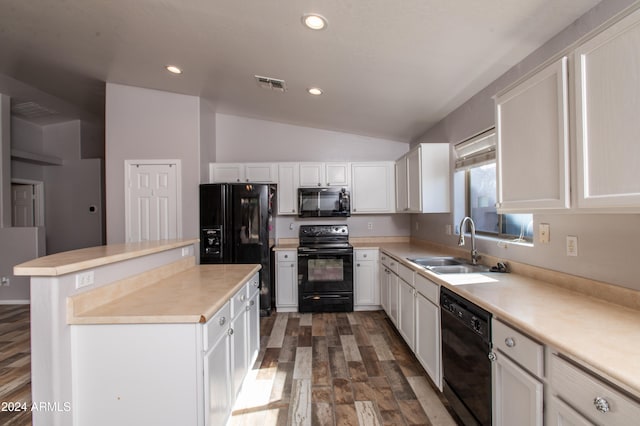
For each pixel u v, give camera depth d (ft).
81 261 4.41
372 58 6.99
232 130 14.66
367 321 11.41
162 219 12.48
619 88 3.19
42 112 16.35
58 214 18.37
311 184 13.50
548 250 5.76
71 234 18.30
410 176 11.03
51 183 18.43
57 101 14.74
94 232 18.20
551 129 4.16
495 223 8.08
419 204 10.00
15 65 10.81
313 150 14.62
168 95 12.48
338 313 12.34
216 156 14.61
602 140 3.40
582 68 3.61
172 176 12.48
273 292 12.72
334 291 12.39
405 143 14.61
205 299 5.07
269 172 13.51
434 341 6.77
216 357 4.87
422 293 7.49
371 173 13.50
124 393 4.30
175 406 4.31
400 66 7.14
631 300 4.21
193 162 12.50
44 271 3.97
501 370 4.35
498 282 5.88
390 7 5.15
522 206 4.80
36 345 4.06
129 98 12.46
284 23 6.20
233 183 12.21
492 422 4.54
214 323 4.81
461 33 5.56
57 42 8.96
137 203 12.51
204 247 12.10
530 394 3.67
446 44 5.97
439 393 6.86
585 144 3.61
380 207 13.44
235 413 6.23
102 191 18.20
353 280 12.46
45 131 18.53
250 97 11.62
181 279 6.75
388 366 8.05
